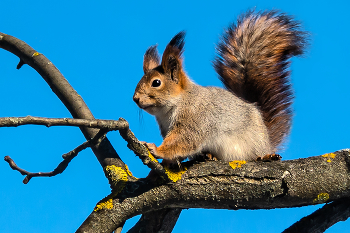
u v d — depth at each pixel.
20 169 7.80
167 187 8.26
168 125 10.82
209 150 10.80
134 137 7.29
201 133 10.36
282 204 8.34
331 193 8.15
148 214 8.88
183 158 10.43
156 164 7.73
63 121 6.38
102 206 8.03
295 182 8.12
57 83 10.23
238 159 11.02
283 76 14.27
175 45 11.00
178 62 10.68
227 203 8.37
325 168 8.25
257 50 14.44
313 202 8.27
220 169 8.46
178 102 10.55
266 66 14.30
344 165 8.30
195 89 10.86
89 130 9.26
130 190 8.23
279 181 8.17
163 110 10.71
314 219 8.60
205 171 8.45
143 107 10.64
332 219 8.52
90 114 9.87
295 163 8.45
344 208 8.52
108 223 7.92
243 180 8.27
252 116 11.77
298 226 8.67
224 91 11.59
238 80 14.30
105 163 8.53
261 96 14.11
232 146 10.91
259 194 8.21
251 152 11.28
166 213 8.90
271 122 13.80
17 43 11.03
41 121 6.16
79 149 7.15
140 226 9.14
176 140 10.20
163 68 10.74
